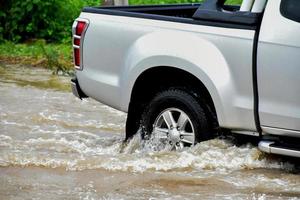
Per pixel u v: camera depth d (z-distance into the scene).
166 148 10.98
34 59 21.19
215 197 9.26
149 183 9.85
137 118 11.41
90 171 10.42
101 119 14.43
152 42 10.85
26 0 23.66
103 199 9.20
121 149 11.52
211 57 10.38
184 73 10.74
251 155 10.54
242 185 9.75
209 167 10.50
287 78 9.89
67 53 21.48
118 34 11.24
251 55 10.09
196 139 10.72
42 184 9.81
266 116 10.09
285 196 9.30
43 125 13.61
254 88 10.12
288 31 9.89
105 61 11.41
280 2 10.02
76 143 12.18
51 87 17.61
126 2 21.02
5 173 10.29
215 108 10.40
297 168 10.45
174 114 10.95
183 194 9.39
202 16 10.52
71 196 9.32
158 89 11.24
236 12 10.27
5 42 23.47
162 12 13.07
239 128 10.38
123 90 11.20
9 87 17.44
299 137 10.09
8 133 12.77
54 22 23.97
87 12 11.75
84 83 11.73
